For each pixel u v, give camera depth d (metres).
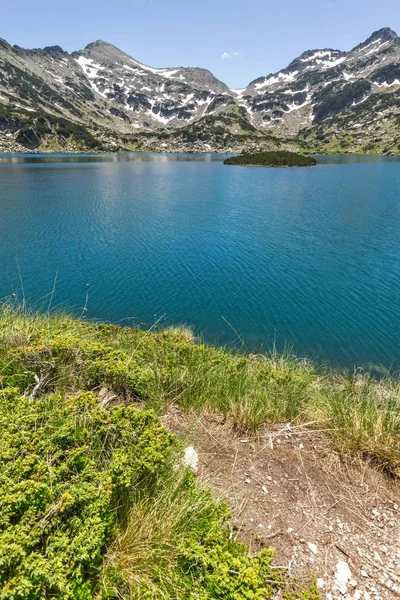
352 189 62.41
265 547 3.20
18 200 48.31
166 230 33.91
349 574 3.03
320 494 3.91
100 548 2.77
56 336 6.56
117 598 2.58
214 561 2.75
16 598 2.25
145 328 15.34
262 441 4.75
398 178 79.88
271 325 15.81
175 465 3.76
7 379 5.21
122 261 24.84
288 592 2.82
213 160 163.62
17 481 2.84
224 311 17.22
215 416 5.29
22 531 2.46
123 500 3.23
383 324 15.87
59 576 2.29
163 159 167.62
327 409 5.47
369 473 4.26
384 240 30.25
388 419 4.96
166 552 2.91
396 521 3.63
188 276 22.08
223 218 39.44
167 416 5.20
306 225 35.97
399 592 2.92
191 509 3.29
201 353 7.82
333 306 17.83
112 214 40.56
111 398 5.15
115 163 132.00
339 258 25.70
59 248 27.55
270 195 56.34
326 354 13.53
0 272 22.09
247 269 23.44
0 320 7.89
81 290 19.62
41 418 3.90
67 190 58.97
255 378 6.74
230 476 4.07
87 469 3.13
